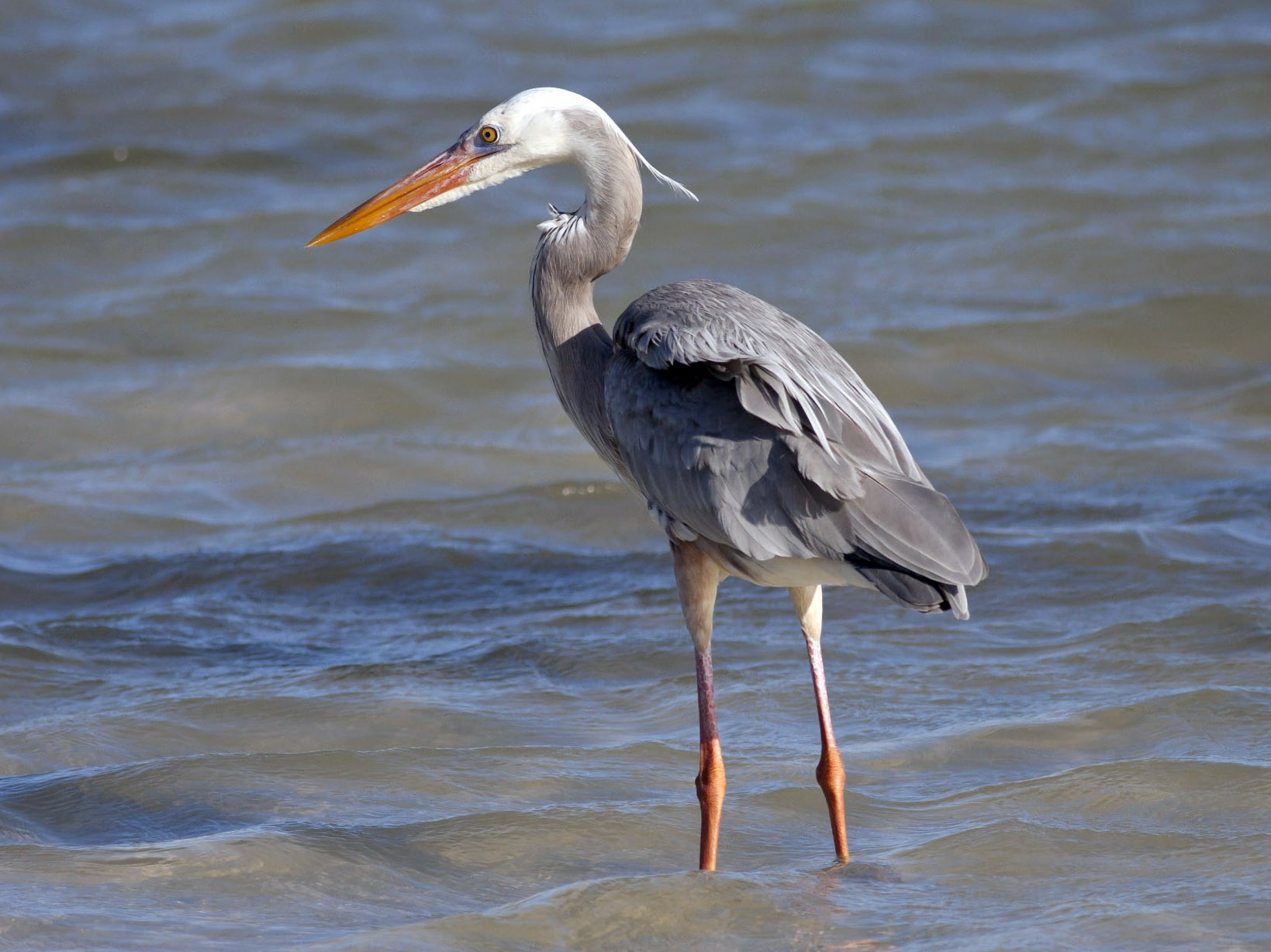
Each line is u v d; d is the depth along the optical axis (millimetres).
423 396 17312
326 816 8836
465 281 20906
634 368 8430
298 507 14727
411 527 14023
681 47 29438
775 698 10398
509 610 12250
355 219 9508
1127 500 14094
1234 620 11258
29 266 21453
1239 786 8820
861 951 7219
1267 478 14469
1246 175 23797
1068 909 7539
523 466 15562
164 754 9766
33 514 14367
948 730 9781
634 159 9258
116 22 31516
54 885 7879
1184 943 7168
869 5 31109
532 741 9898
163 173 24844
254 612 12281
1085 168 24219
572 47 29594
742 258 21594
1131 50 28812
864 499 7562
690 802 8984
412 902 7867
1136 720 9781
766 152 24891
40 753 9711
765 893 7758
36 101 28000
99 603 12602
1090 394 17391
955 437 16125
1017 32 30000
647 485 8305
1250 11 30703
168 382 17516
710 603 8461
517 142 9297
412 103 27516
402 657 11297
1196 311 18922
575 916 7496
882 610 11914
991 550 12938
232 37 30531
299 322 19484
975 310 19578
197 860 8156
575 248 9086
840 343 18375
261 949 7270
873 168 24219
